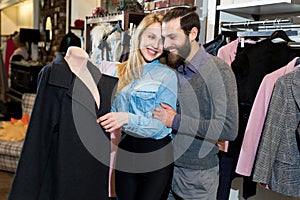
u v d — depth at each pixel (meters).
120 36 2.06
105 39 2.13
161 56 1.54
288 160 1.74
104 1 4.09
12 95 6.93
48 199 1.43
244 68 1.97
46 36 6.62
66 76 1.41
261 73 1.98
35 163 1.38
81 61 1.46
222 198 2.11
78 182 1.43
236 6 2.28
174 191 1.72
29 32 6.99
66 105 1.41
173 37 1.53
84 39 3.21
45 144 1.41
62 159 1.39
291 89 1.73
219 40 2.29
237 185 2.55
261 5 2.13
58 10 5.84
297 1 2.03
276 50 2.00
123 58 1.87
